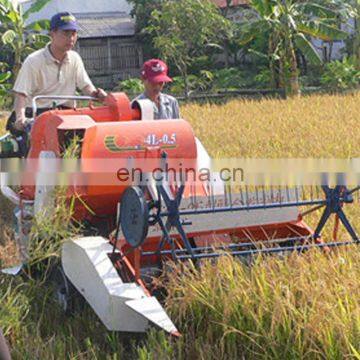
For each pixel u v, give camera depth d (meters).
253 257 5.57
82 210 6.16
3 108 27.59
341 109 17.62
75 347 5.22
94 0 43.62
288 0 24.56
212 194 5.75
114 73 41.53
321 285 4.79
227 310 4.94
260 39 33.81
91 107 6.60
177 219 5.31
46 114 6.34
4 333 5.25
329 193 5.83
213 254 5.42
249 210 5.88
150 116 6.62
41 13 41.28
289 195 6.10
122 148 6.02
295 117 16.34
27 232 6.40
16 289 5.89
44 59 7.23
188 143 6.18
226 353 4.96
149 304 4.92
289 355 4.65
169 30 31.38
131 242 5.16
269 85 31.02
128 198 5.18
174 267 5.38
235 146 12.21
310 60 24.38
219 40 35.44
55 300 5.98
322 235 6.41
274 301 4.83
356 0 29.98
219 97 27.55
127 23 42.19
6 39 24.78
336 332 4.47
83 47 41.16
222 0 39.28
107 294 5.02
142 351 4.71
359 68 31.59
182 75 32.47
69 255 5.64
